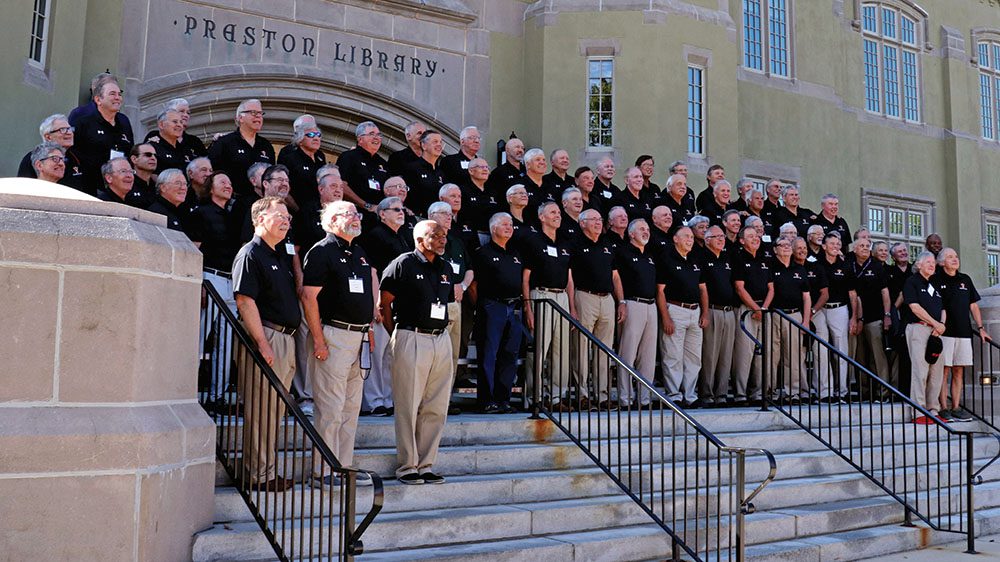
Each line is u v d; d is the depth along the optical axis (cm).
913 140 1795
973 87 1902
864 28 1761
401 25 1220
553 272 814
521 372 910
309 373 593
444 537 583
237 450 589
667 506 680
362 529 457
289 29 1136
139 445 457
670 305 906
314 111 1156
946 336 1030
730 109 1364
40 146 600
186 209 706
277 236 572
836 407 969
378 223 789
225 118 1098
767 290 973
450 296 762
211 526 527
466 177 898
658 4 1309
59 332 454
